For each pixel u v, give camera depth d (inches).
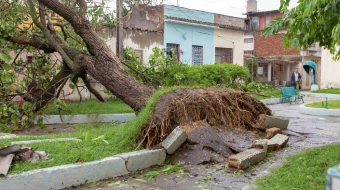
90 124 421.7
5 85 357.4
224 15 998.4
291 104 742.5
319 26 230.5
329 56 1047.6
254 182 186.2
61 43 400.2
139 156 227.8
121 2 598.5
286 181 182.9
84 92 631.2
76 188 192.4
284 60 1301.7
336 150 250.8
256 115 362.0
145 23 801.6
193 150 252.1
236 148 267.0
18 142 255.6
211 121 307.0
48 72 446.3
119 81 347.6
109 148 240.8
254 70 1187.3
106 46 366.6
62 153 219.9
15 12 419.5
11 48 430.0
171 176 214.5
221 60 1010.7
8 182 173.5
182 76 577.3
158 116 267.4
